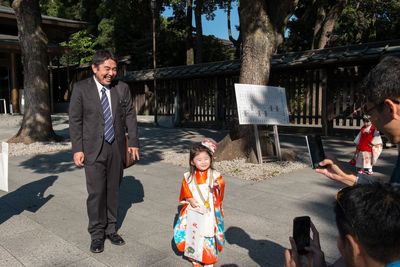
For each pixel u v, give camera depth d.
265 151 7.73
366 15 22.84
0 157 3.76
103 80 3.64
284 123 7.51
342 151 8.96
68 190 5.89
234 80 14.14
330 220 4.40
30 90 10.61
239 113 7.03
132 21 27.78
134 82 19.80
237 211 4.76
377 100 1.37
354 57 10.61
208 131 13.94
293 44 25.02
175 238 3.33
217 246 3.22
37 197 5.51
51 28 22.45
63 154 9.05
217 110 14.70
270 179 6.33
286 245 3.75
